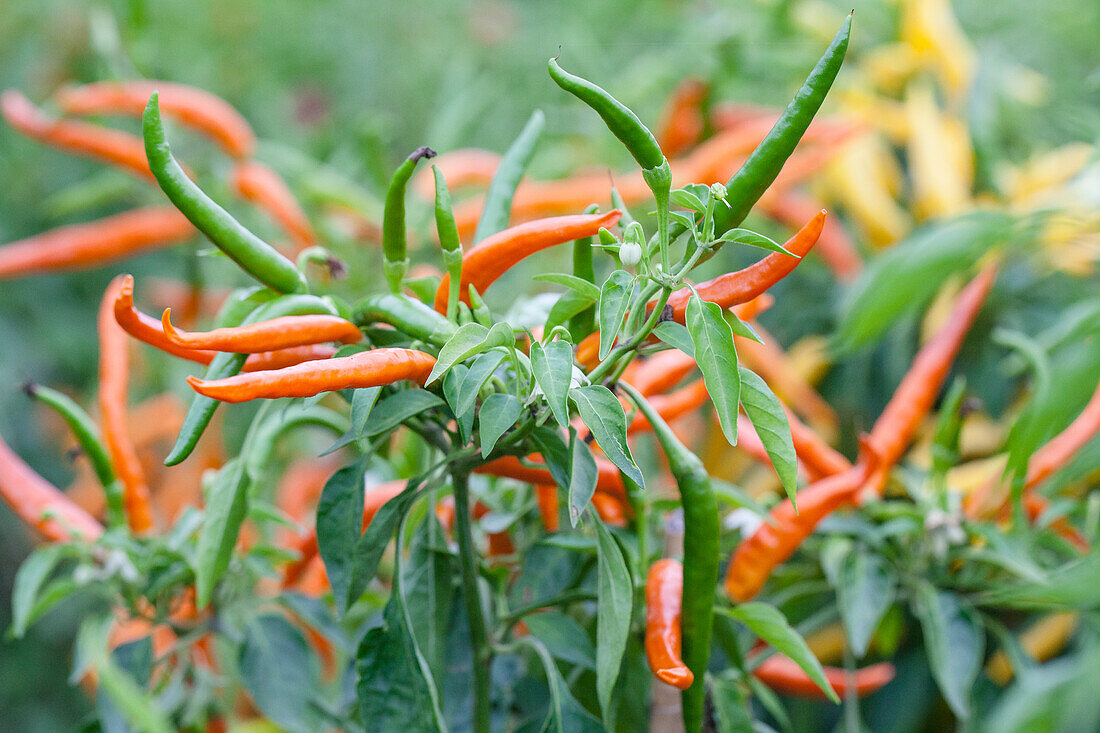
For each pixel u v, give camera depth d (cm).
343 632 73
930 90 114
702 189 60
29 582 71
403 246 63
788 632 65
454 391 60
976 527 74
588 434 67
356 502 64
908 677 94
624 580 62
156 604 73
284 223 96
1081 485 88
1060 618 92
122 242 92
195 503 112
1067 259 104
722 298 61
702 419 112
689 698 64
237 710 89
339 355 62
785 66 116
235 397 57
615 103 58
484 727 66
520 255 62
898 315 77
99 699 71
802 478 79
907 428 75
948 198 104
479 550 75
